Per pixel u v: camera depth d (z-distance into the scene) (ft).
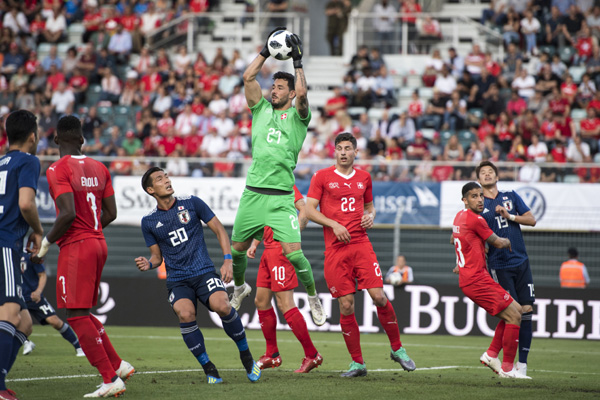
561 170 174.09
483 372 92.02
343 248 81.71
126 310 164.35
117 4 279.69
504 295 83.10
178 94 234.17
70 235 66.90
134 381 73.97
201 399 62.23
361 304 158.10
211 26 269.23
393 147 204.95
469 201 84.58
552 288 152.15
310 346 85.51
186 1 271.49
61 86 239.30
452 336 153.38
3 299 61.52
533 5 250.78
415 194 176.04
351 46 260.01
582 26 242.17
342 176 82.38
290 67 252.01
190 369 88.99
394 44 254.88
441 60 241.35
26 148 65.36
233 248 79.82
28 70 255.50
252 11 267.80
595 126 207.82
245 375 80.74
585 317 150.61
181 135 218.18
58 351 115.44
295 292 159.94
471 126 215.92
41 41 273.54
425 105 235.20
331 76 254.68
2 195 62.64
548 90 222.69
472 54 234.17
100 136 225.76
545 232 172.24
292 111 77.20
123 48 260.42
